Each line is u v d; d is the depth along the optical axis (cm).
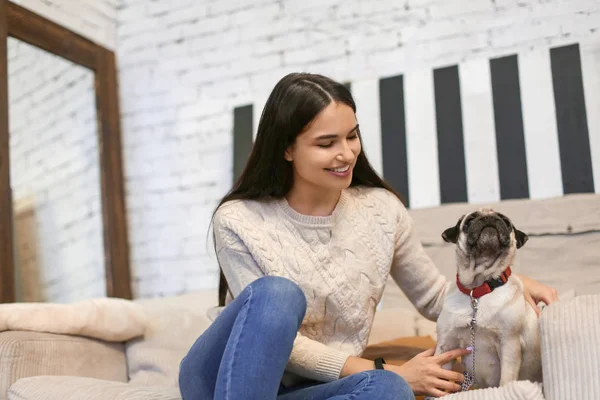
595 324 115
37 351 165
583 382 111
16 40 263
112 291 294
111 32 325
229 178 295
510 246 133
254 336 111
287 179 150
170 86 313
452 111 250
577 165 227
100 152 304
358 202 157
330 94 138
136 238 311
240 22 302
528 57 240
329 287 144
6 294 239
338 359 132
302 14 289
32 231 260
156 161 311
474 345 133
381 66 271
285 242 146
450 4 261
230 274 148
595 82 229
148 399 135
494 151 241
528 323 133
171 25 317
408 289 163
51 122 277
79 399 138
